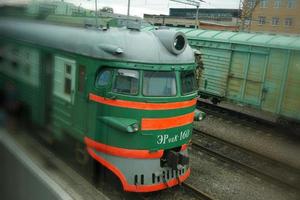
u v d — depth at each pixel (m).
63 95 5.26
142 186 5.90
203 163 8.35
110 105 5.73
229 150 9.43
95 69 5.79
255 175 7.80
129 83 5.76
